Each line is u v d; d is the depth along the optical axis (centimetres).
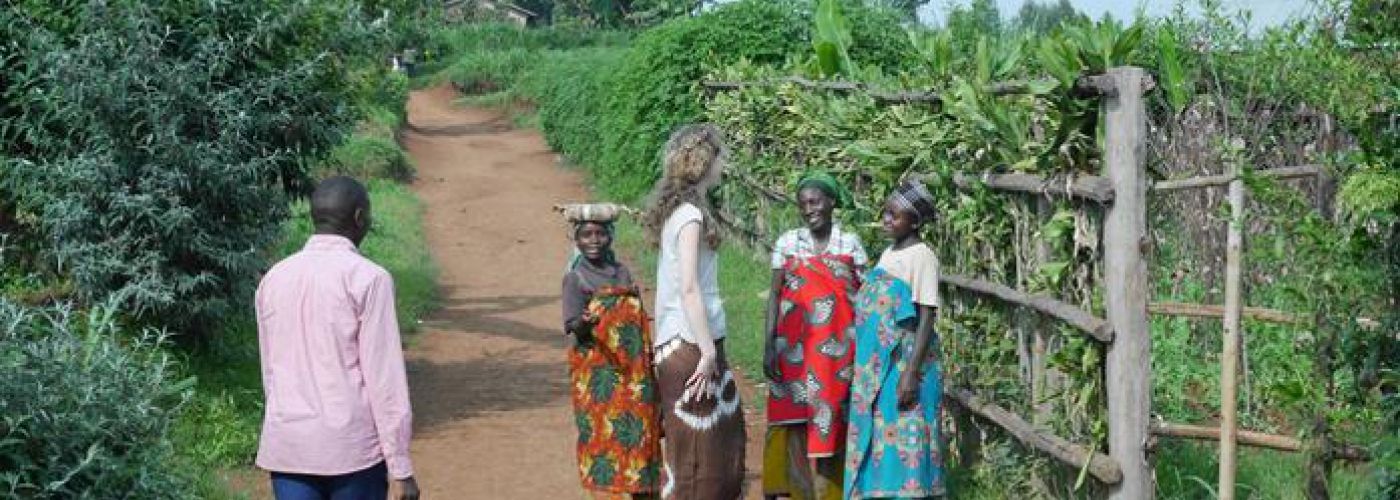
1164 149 861
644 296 1288
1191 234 849
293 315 418
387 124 2766
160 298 780
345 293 414
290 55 864
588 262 593
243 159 835
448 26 6469
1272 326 792
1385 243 441
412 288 1317
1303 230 473
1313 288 491
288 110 851
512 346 1106
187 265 834
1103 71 529
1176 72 791
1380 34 444
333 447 413
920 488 566
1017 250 608
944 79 763
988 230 632
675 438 570
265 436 424
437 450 782
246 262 840
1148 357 523
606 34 5509
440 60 5378
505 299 1342
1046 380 591
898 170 708
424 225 1867
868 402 571
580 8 6122
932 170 684
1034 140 602
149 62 786
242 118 802
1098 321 524
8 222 868
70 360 512
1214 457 662
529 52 4844
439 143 3095
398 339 418
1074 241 555
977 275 650
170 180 789
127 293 786
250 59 842
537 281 1455
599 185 2172
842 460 603
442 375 996
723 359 579
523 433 820
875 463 571
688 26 1695
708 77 1625
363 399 418
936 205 688
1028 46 757
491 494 697
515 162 2697
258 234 865
